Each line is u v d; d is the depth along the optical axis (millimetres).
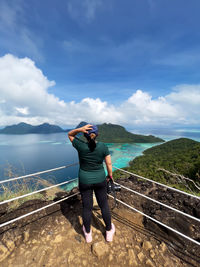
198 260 1724
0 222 2086
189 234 2041
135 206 2824
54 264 1569
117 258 1670
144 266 1619
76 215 2334
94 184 1791
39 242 1813
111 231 1892
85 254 1699
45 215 2262
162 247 1869
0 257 1600
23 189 3283
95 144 1738
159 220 2285
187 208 2494
